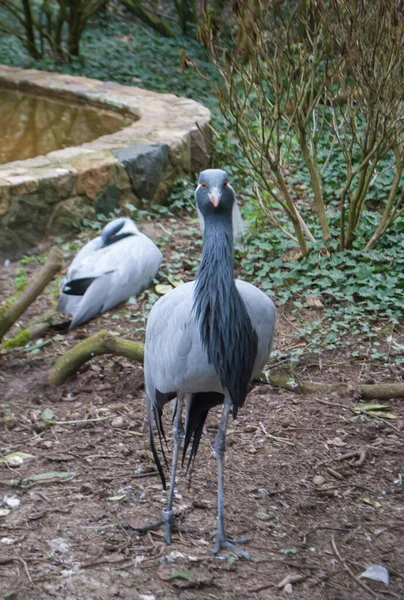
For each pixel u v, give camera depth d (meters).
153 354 3.93
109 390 5.43
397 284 6.43
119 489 4.29
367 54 6.13
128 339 6.05
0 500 4.15
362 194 6.68
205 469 4.52
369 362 5.62
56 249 5.85
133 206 8.27
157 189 8.80
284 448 4.70
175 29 17.70
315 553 3.80
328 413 5.05
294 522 4.04
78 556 3.71
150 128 9.48
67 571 3.60
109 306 6.52
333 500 4.22
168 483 4.38
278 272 6.66
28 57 14.41
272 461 4.57
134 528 3.94
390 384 5.21
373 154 6.43
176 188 9.05
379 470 4.48
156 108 10.45
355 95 6.71
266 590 3.52
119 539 3.86
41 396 5.36
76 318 6.30
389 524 4.01
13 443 4.77
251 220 7.77
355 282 6.42
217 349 3.62
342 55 6.26
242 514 4.09
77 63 14.12
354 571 3.66
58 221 7.89
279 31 6.50
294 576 3.60
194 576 3.58
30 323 6.43
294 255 7.06
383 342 5.83
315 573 3.64
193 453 4.12
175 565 3.66
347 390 5.23
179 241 7.81
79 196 8.02
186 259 7.27
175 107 10.52
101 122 10.59
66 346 6.07
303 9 6.66
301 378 5.46
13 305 5.75
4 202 7.43
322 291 6.43
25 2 13.93
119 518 4.02
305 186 8.73
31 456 4.61
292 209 6.72
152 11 18.06
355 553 3.79
